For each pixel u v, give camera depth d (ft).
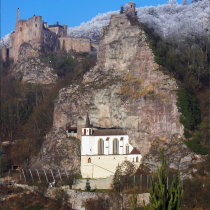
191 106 491.31
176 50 595.06
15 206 415.03
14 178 475.31
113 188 432.66
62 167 488.02
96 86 549.95
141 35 549.13
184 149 457.68
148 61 524.93
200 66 577.84
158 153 471.21
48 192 435.94
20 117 613.52
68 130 533.14
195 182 406.41
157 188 184.85
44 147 531.91
